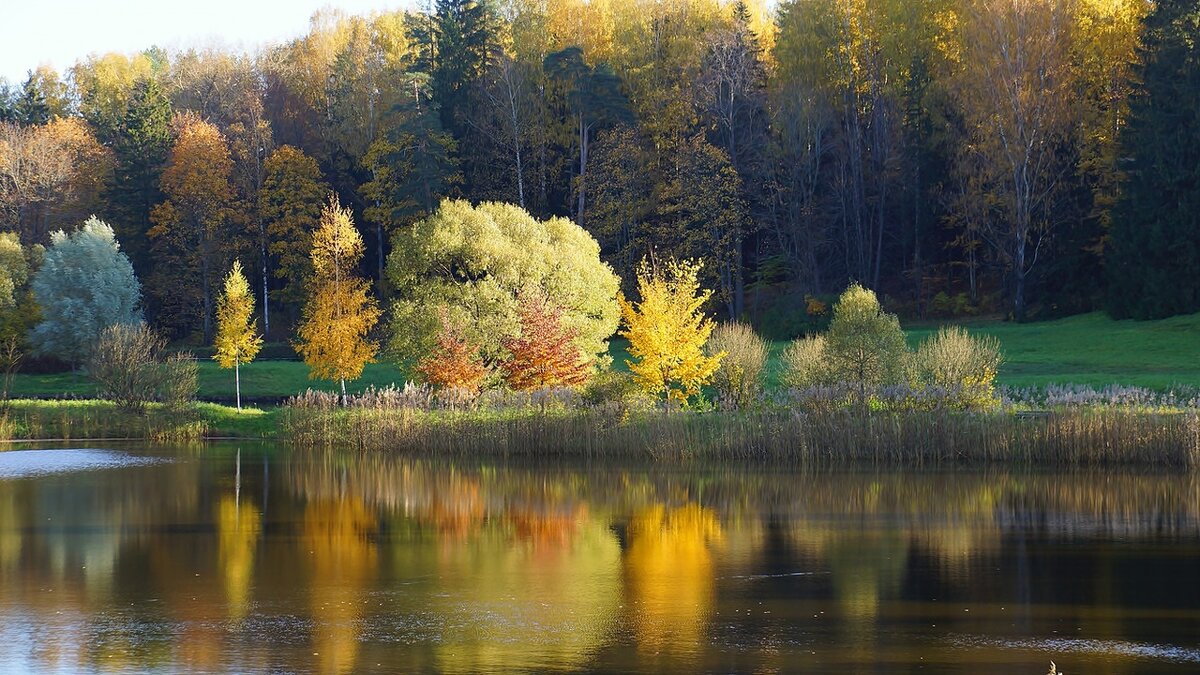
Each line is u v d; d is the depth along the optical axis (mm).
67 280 75938
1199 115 63469
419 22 93875
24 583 24203
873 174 77688
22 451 49719
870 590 23062
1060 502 33000
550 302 54469
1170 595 22453
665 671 18062
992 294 75125
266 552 27438
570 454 45344
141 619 21250
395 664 18469
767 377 55344
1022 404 42906
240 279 60500
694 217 75125
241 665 18438
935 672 17875
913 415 41594
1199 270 62781
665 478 38969
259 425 55625
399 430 48469
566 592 23250
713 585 23703
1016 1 69875
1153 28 66250
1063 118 69438
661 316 46000
